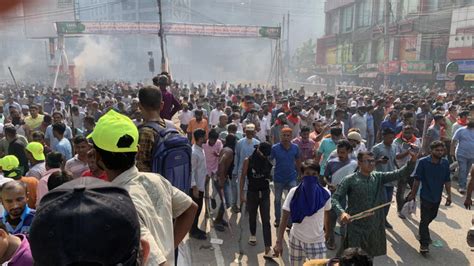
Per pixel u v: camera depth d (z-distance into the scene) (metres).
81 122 11.34
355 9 54.69
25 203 3.46
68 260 0.96
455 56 32.28
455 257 6.00
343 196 4.75
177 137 2.66
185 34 35.91
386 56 41.38
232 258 5.91
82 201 1.02
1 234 2.47
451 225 7.17
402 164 7.21
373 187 4.74
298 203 4.31
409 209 6.25
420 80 36.94
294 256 4.50
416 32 39.66
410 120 9.33
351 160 6.01
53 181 3.72
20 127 9.65
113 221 1.02
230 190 7.58
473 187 6.70
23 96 23.00
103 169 1.78
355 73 49.56
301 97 18.23
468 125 8.80
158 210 1.72
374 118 12.72
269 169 5.94
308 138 7.82
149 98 2.79
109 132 1.69
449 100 17.53
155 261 1.45
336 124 8.91
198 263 5.71
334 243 6.13
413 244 6.44
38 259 0.99
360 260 2.63
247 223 7.25
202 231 6.57
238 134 8.98
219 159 6.96
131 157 1.74
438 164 5.94
